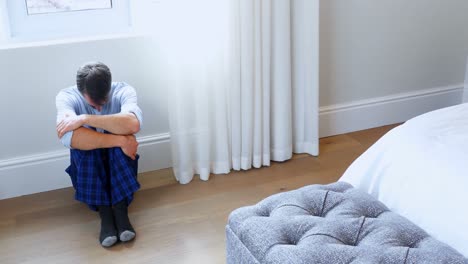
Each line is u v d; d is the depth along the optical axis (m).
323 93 3.30
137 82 2.85
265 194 2.79
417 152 1.82
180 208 2.68
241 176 2.96
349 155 3.16
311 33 2.91
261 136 2.99
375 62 3.37
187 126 2.83
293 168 3.04
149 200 2.75
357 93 3.40
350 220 1.74
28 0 2.67
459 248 1.62
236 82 2.81
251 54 2.78
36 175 2.82
